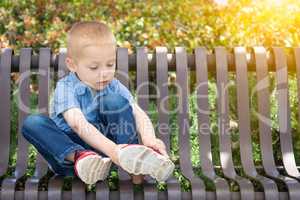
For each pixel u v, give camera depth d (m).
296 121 4.05
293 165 3.10
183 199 2.71
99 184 2.72
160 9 5.12
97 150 2.87
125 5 5.22
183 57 3.21
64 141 2.69
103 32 2.81
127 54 3.21
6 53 3.17
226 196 2.69
